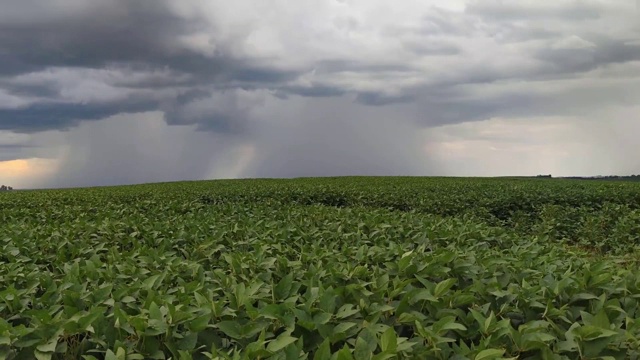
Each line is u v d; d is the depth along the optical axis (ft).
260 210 33.27
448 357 9.34
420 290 11.47
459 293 11.60
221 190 65.57
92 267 14.48
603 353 9.80
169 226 24.29
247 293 11.32
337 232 22.98
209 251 19.35
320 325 9.77
